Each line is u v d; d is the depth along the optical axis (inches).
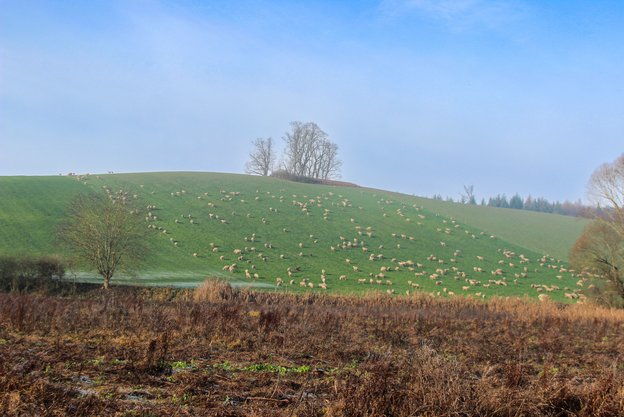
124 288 1583.4
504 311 1450.5
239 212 3117.6
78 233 1630.2
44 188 3038.9
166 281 1860.2
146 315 811.4
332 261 2534.5
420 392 385.7
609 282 1878.7
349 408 362.0
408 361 502.6
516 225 3863.2
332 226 3120.1
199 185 3614.7
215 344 621.6
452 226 3499.0
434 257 2790.4
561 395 413.4
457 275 2534.5
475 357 667.4
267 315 807.7
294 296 1472.7
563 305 1748.3
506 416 384.2
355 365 550.9
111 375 442.6
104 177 3540.8
